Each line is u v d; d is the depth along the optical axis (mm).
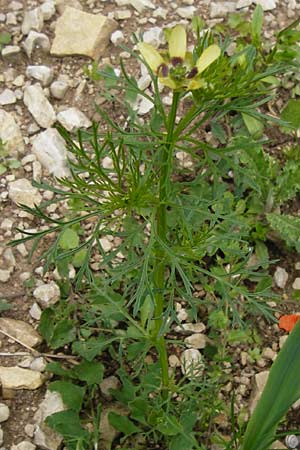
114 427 234
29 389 243
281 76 302
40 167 283
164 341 227
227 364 253
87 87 300
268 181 273
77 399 238
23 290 260
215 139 287
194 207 203
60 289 258
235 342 258
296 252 275
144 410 236
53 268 264
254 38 290
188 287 197
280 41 295
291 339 200
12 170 281
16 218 273
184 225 204
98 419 232
